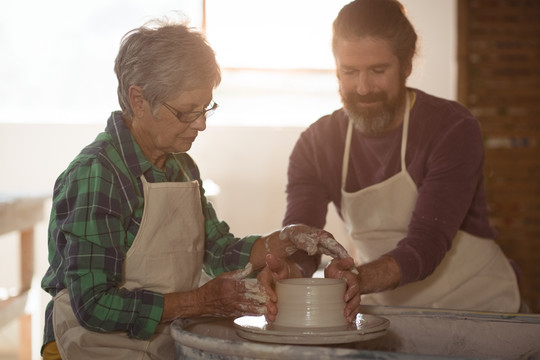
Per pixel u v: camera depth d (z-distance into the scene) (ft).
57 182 4.85
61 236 4.69
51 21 14.38
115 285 4.69
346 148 6.41
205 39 4.78
